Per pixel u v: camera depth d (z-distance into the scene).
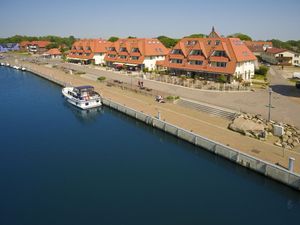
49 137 47.62
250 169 33.19
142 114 51.66
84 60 128.12
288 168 29.80
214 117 48.91
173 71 86.81
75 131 50.53
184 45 86.19
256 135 38.84
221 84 67.94
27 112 63.22
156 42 107.50
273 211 27.34
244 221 25.80
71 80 91.31
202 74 78.19
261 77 81.88
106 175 34.38
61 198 29.73
